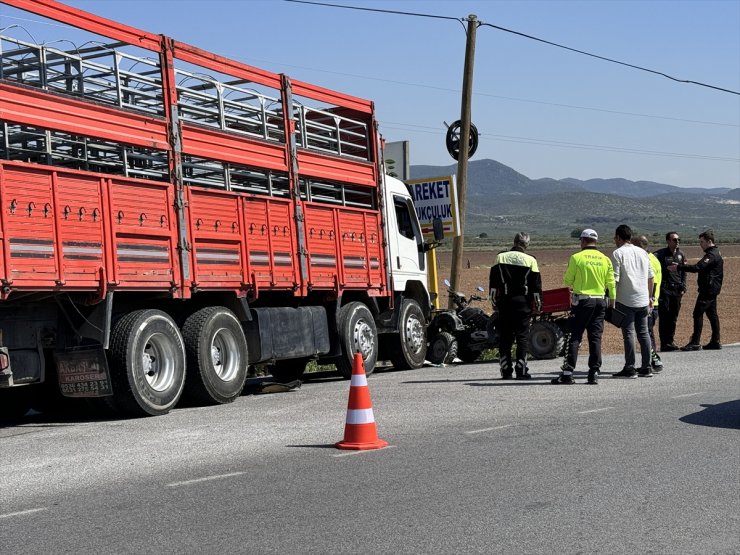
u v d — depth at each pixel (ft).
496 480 24.76
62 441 33.94
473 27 83.46
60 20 36.83
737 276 224.33
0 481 26.89
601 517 20.86
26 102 35.14
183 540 19.97
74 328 39.04
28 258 34.63
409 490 23.90
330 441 31.81
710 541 18.95
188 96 45.14
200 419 38.70
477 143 85.15
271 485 25.03
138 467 28.25
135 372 39.47
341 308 55.47
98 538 20.35
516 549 18.61
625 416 35.37
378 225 58.85
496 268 50.24
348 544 19.25
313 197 53.36
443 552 18.53
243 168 47.70
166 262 41.32
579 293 46.70
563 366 47.26
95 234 37.65
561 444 29.76
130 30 40.45
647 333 49.73
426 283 64.13
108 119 38.91
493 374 53.88
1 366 36.45
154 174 43.27
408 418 36.37
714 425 32.81
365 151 59.26
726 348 68.74
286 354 49.98
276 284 48.70
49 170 35.68
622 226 49.85
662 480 24.39
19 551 19.56
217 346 44.75
